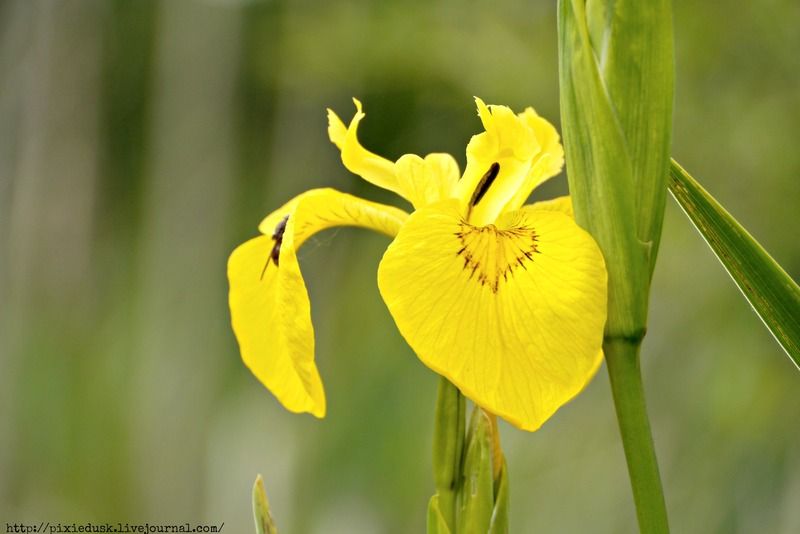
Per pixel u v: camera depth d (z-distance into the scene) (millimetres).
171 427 2340
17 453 2326
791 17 1433
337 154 2551
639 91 803
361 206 845
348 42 1970
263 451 2207
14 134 2541
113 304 2725
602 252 805
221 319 2545
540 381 802
